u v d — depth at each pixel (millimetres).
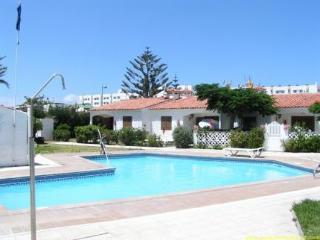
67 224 8766
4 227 8539
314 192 12469
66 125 43906
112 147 33938
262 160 23109
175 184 18328
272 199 11352
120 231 8133
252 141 28766
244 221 8812
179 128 32750
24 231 8195
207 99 33312
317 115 31484
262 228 8211
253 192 12578
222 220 8930
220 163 24781
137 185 17969
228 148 26562
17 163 19844
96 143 38719
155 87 71875
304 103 32469
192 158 25938
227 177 20234
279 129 28641
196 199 11492
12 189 16172
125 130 36719
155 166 24094
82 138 39219
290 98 34938
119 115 43281
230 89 32188
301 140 27672
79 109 50125
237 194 12250
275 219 8945
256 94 31250
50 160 22109
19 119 19953
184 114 38156
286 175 20391
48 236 7801
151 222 8844
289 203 10719
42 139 38406
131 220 9055
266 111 31406
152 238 7633
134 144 36375
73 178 17891
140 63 71750
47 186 17094
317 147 27578
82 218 9312
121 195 15719
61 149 31047
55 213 9844
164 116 40031
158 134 40344
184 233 7945
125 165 24422
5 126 19562
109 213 9805
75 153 26469
